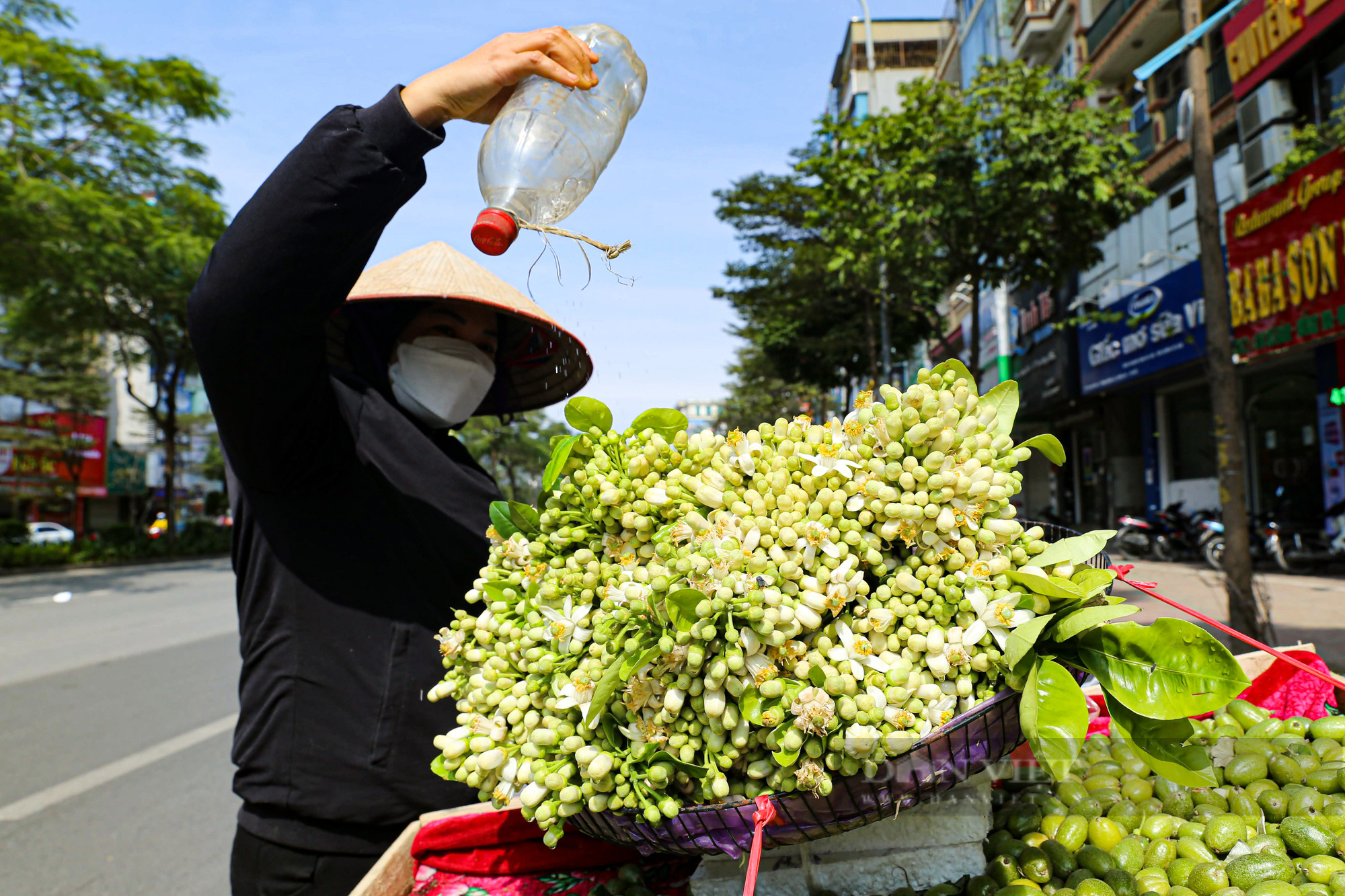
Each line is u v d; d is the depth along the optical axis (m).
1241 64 11.16
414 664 1.53
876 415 1.04
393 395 1.83
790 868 1.16
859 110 27.56
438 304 1.83
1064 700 0.91
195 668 7.16
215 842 3.56
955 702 0.98
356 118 1.17
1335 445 9.84
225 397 1.29
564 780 1.04
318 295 1.23
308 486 1.48
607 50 1.39
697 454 1.11
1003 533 1.03
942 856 1.19
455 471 1.70
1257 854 1.20
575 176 1.29
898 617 1.01
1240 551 5.35
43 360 25.70
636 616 1.01
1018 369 19.80
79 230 12.21
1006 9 19.44
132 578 17.17
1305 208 8.98
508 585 1.23
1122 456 16.27
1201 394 13.62
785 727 0.93
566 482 1.17
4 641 9.03
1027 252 9.94
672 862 1.42
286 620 1.51
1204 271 5.61
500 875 1.43
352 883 1.49
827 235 10.20
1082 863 1.27
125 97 12.71
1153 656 0.98
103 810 3.93
